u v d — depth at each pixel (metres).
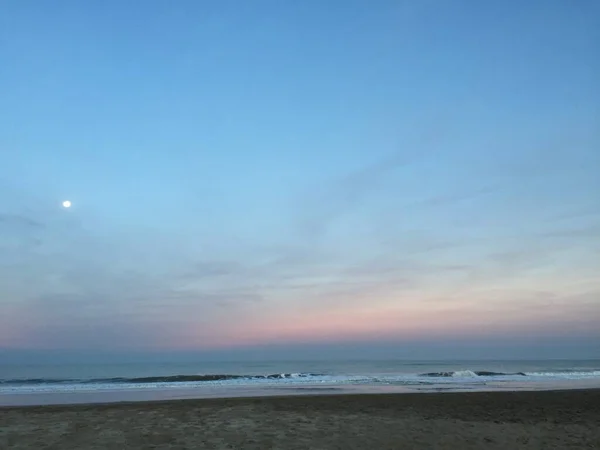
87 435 9.24
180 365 78.06
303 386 26.73
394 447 8.54
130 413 12.55
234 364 83.62
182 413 12.55
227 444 8.51
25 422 10.84
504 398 17.59
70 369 60.91
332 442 8.87
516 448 8.62
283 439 9.04
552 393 19.44
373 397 18.05
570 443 9.10
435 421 11.58
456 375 38.94
